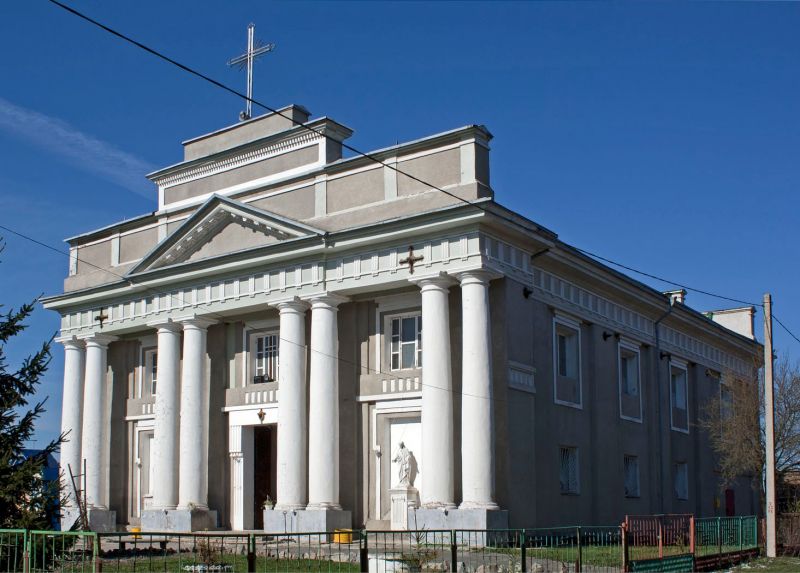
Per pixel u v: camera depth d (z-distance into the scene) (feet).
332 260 118.52
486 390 105.40
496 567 79.41
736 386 163.43
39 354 82.69
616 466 136.26
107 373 148.05
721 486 174.60
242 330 132.36
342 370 119.96
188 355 130.41
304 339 121.08
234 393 130.93
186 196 140.05
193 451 127.65
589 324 134.51
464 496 103.76
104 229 148.77
